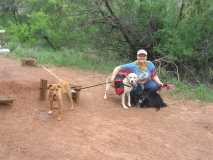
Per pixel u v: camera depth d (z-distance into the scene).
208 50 6.89
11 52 7.45
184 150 3.91
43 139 3.75
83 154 3.57
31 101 4.52
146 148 3.84
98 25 7.45
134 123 4.34
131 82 4.65
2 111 4.23
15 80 5.08
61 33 7.80
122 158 3.58
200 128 4.46
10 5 12.09
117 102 4.92
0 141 3.64
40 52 7.82
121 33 7.52
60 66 6.64
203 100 5.46
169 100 5.30
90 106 4.66
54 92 4.16
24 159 3.39
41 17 8.24
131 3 7.06
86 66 6.65
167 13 7.00
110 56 7.70
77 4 7.24
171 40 6.65
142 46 7.32
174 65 7.02
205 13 6.75
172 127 4.39
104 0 7.03
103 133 4.00
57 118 4.18
